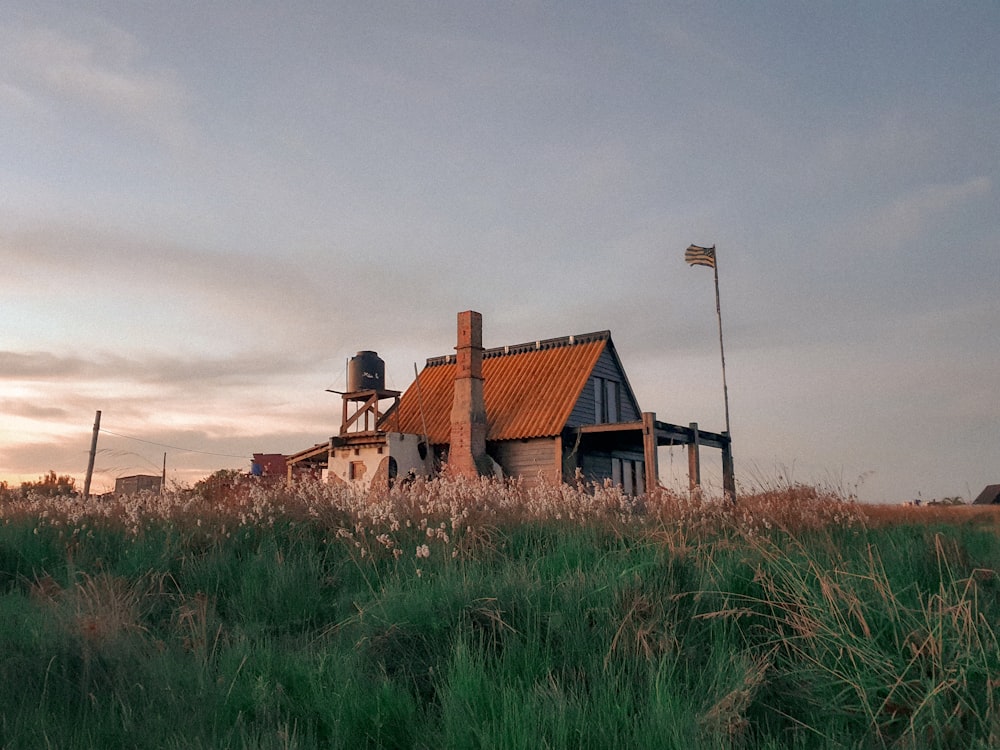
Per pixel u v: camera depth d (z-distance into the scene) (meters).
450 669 4.41
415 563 7.50
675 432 26.80
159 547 9.07
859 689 3.98
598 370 30.78
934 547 7.04
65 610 5.62
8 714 3.92
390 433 28.70
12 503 13.31
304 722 4.00
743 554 6.51
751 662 4.43
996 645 4.19
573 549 7.62
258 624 6.25
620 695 4.00
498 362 33.53
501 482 13.07
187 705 4.13
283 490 11.67
